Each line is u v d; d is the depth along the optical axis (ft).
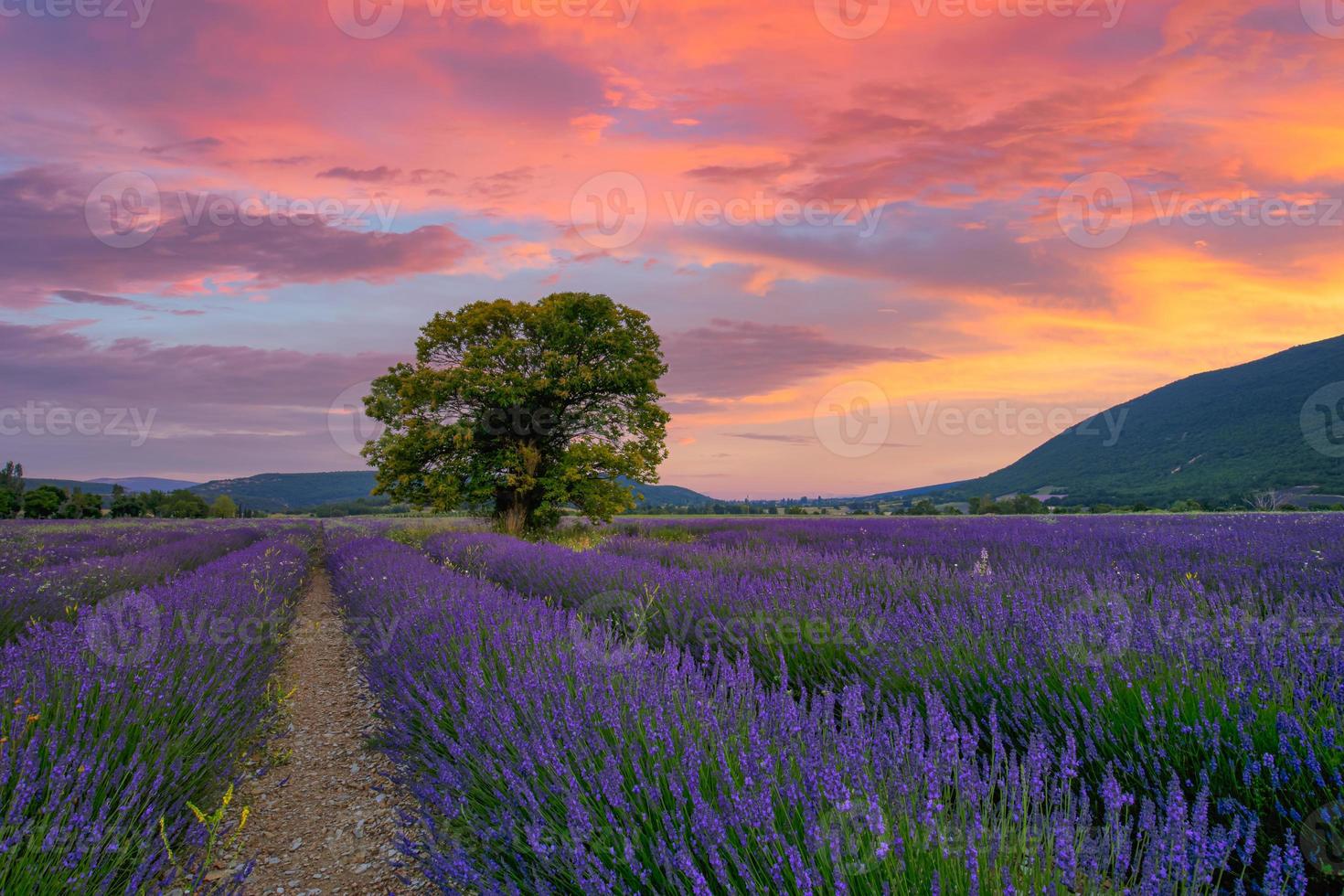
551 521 80.02
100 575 30.40
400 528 95.50
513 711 10.78
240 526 122.21
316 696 19.94
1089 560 31.68
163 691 12.83
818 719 10.42
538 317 77.97
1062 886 5.59
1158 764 9.14
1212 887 6.74
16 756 8.86
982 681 12.41
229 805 12.36
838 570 26.63
